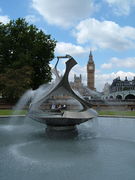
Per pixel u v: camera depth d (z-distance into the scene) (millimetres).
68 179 6332
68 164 7727
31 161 8086
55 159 8320
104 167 7387
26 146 10531
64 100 32719
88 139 12352
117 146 10625
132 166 7480
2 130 15516
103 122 19609
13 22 43188
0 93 41531
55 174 6742
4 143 11227
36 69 44469
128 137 12992
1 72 40562
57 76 14953
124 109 41125
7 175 6664
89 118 13375
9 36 41719
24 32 42250
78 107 31766
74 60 14086
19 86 36500
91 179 6316
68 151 9594
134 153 9273
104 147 10391
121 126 17422
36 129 15984
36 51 42094
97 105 41312
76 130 14438
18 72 37156
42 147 10344
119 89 132875
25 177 6496
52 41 45500
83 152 9422
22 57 39094
